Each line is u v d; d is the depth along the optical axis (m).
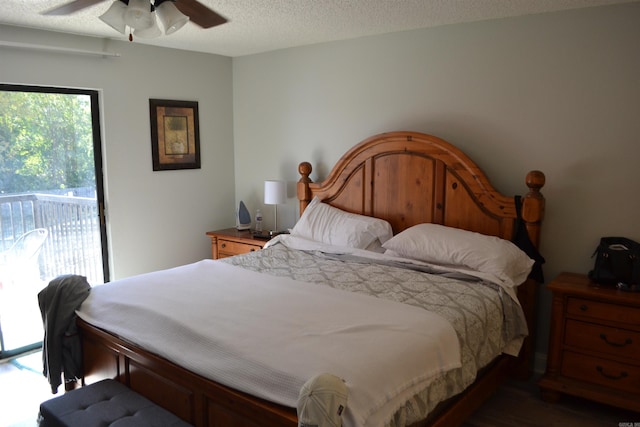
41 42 3.44
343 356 1.76
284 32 3.59
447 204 3.37
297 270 3.04
